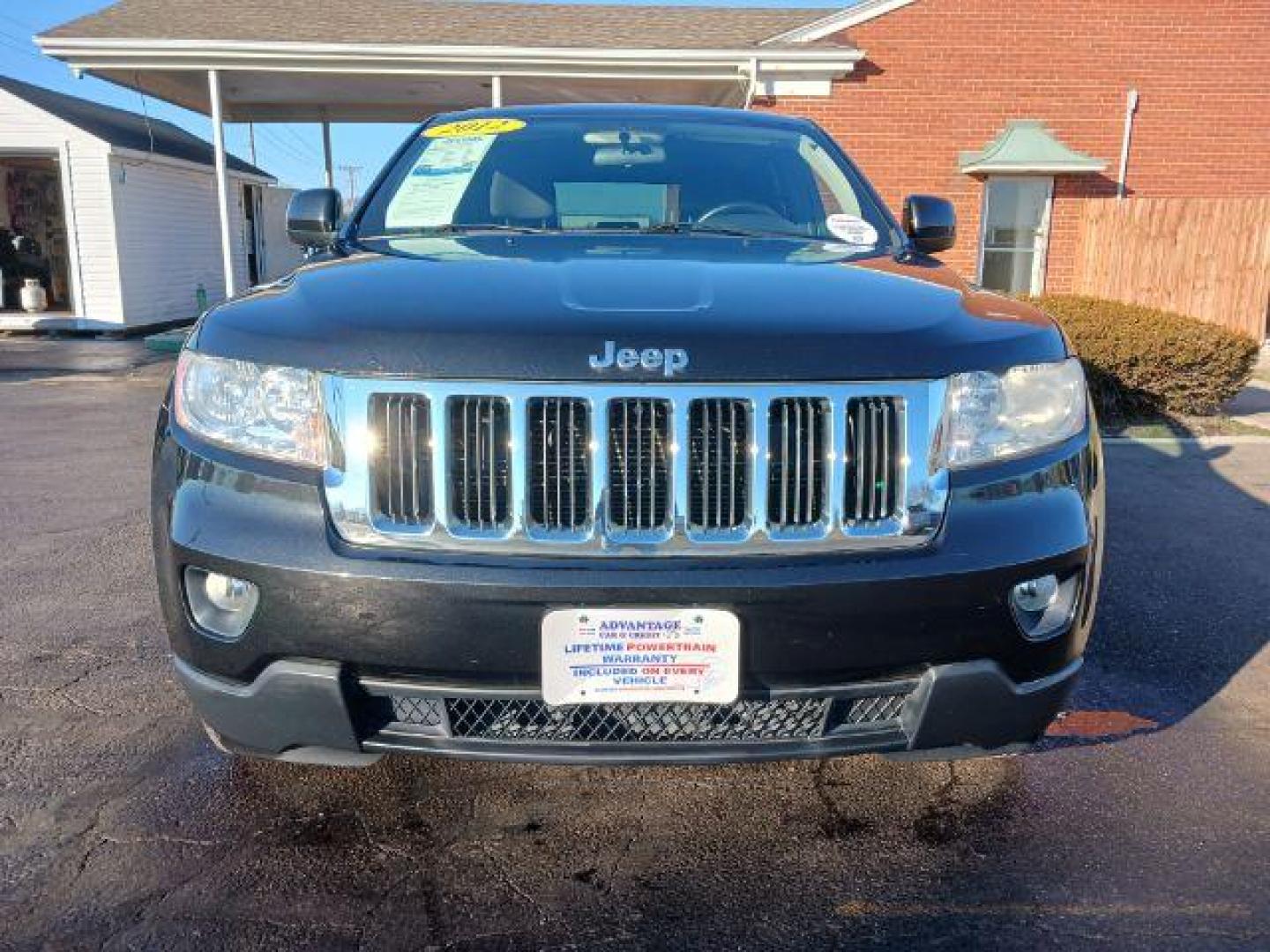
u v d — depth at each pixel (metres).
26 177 17.39
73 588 4.24
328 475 2.07
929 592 2.06
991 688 2.15
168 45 11.51
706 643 2.01
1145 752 2.91
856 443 2.08
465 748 2.09
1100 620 3.94
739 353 2.04
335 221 3.40
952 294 2.46
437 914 2.18
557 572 2.00
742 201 3.42
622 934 2.12
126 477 6.45
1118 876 2.33
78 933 2.09
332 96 14.65
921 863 2.38
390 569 2.00
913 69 12.89
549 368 2.01
